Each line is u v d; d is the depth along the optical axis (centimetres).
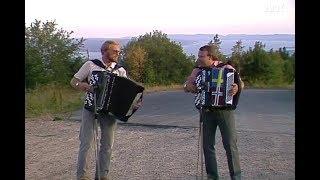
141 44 3091
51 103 1633
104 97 611
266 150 924
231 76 613
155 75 3091
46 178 723
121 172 750
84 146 619
